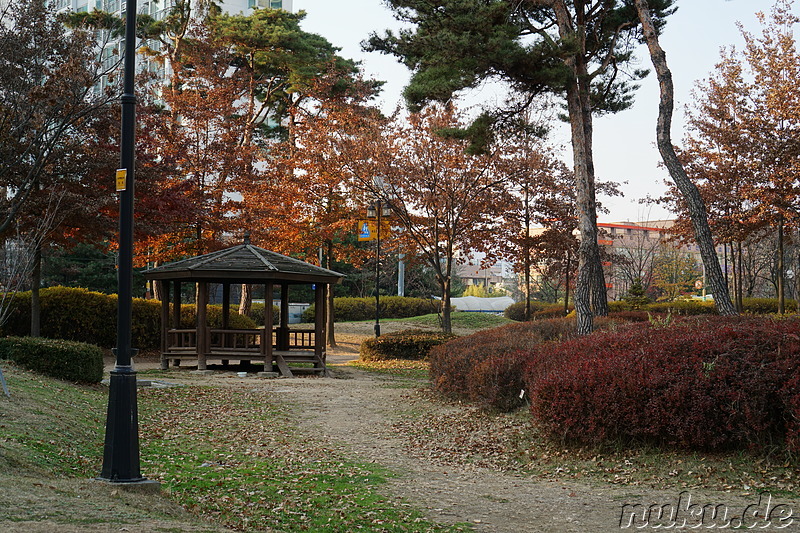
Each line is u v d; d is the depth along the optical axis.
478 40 16.14
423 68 18.50
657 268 57.22
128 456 7.12
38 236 17.55
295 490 8.32
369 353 27.02
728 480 8.29
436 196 29.16
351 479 8.96
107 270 46.72
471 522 7.15
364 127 30.39
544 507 7.67
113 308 25.30
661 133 16.88
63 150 18.75
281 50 32.78
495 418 12.37
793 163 26.14
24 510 5.38
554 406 10.01
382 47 17.98
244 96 35.50
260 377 21.00
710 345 9.62
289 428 12.58
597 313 20.11
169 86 29.41
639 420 9.34
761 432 8.79
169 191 23.48
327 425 13.02
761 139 27.47
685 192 16.58
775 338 9.43
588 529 6.88
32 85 17.31
